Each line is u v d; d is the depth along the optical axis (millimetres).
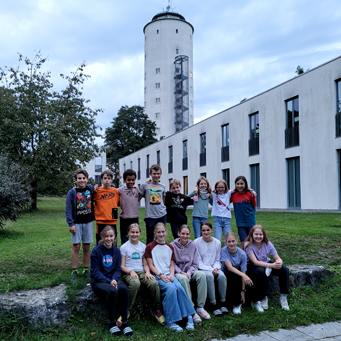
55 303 3746
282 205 15883
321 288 5012
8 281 4363
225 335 3742
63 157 18641
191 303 4094
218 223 5812
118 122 47531
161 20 50656
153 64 50750
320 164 13820
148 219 5344
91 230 4879
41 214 16766
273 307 4488
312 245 6664
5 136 17703
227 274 4652
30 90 18656
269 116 16828
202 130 23453
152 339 3596
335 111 13273
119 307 4074
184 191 26250
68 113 19531
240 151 19188
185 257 4598
